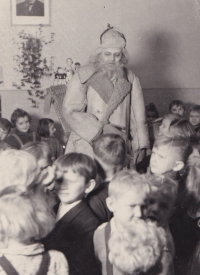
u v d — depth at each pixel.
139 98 3.23
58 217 1.77
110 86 3.09
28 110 6.47
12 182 1.31
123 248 1.31
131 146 3.12
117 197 1.49
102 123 3.02
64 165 1.74
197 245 1.86
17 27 6.35
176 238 1.89
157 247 1.33
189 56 6.64
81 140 3.08
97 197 1.91
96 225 1.70
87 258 1.63
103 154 2.02
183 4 6.46
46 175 1.49
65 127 4.14
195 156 2.05
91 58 3.19
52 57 6.46
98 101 3.09
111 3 6.40
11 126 4.50
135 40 6.51
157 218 1.63
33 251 1.27
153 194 1.66
